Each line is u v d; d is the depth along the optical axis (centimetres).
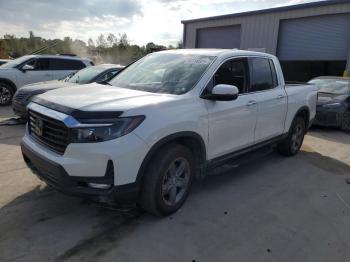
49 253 291
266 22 1783
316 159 617
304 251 314
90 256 290
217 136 405
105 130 298
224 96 373
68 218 352
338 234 348
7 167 492
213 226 350
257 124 478
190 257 296
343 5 1484
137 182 320
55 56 1205
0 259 279
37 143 347
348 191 468
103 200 308
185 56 450
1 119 858
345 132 899
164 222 353
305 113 633
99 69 853
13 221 341
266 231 346
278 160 599
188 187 383
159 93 377
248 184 475
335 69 1811
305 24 1653
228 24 1969
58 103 329
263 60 513
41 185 430
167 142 340
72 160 300
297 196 441
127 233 329
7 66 1143
